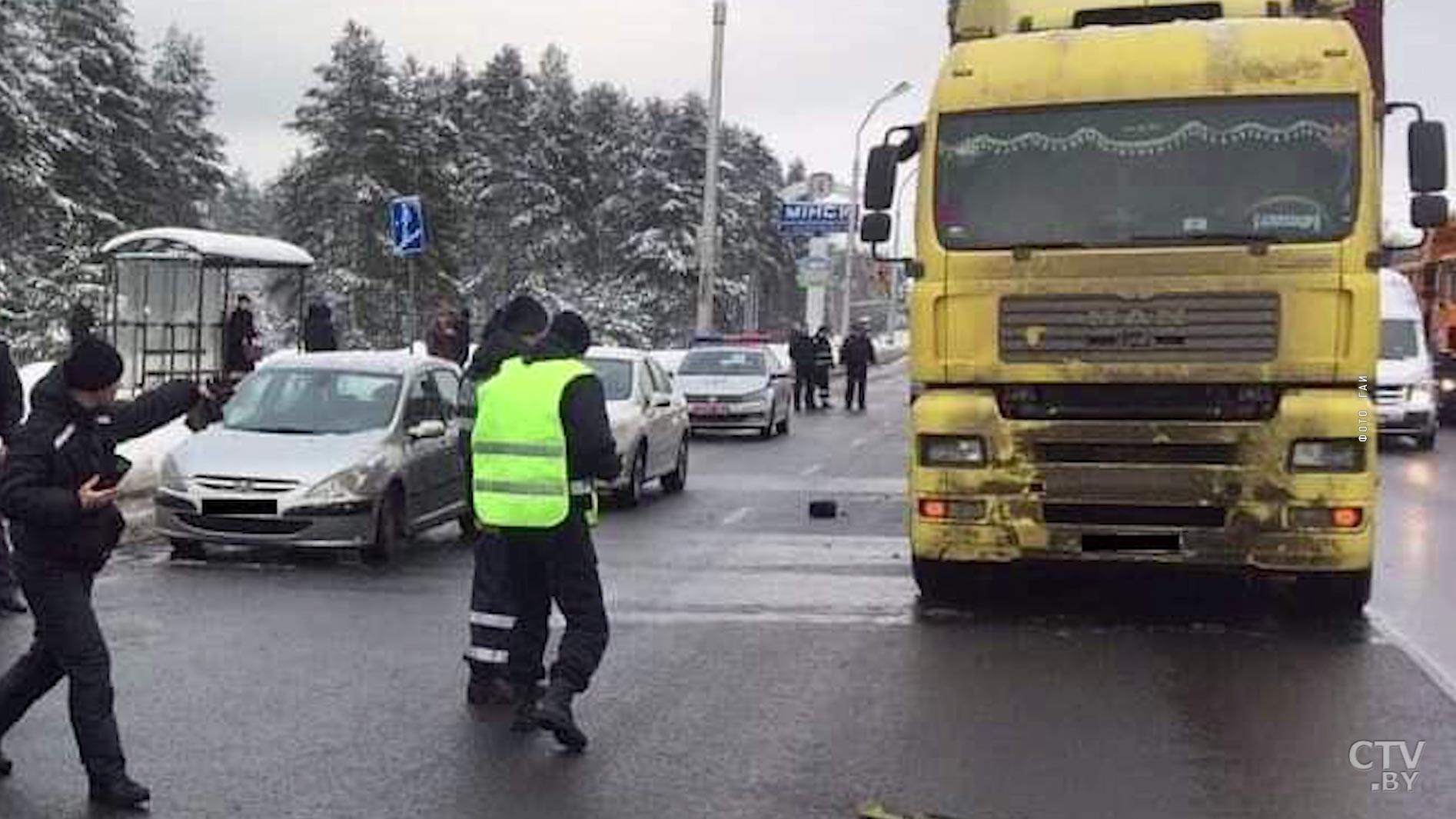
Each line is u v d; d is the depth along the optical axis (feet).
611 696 24.66
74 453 18.69
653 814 18.58
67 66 185.16
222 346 80.18
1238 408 29.68
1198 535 29.63
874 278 304.09
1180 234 29.76
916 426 30.96
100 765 18.78
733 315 290.35
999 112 30.83
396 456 39.63
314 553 40.16
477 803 18.99
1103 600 33.78
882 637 29.68
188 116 232.73
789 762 20.92
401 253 67.97
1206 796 19.45
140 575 35.88
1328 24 30.32
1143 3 33.91
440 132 246.27
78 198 181.47
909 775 20.33
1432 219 31.01
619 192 262.06
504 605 22.99
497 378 22.30
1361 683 25.77
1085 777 20.24
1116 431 29.78
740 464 70.74
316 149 220.84
